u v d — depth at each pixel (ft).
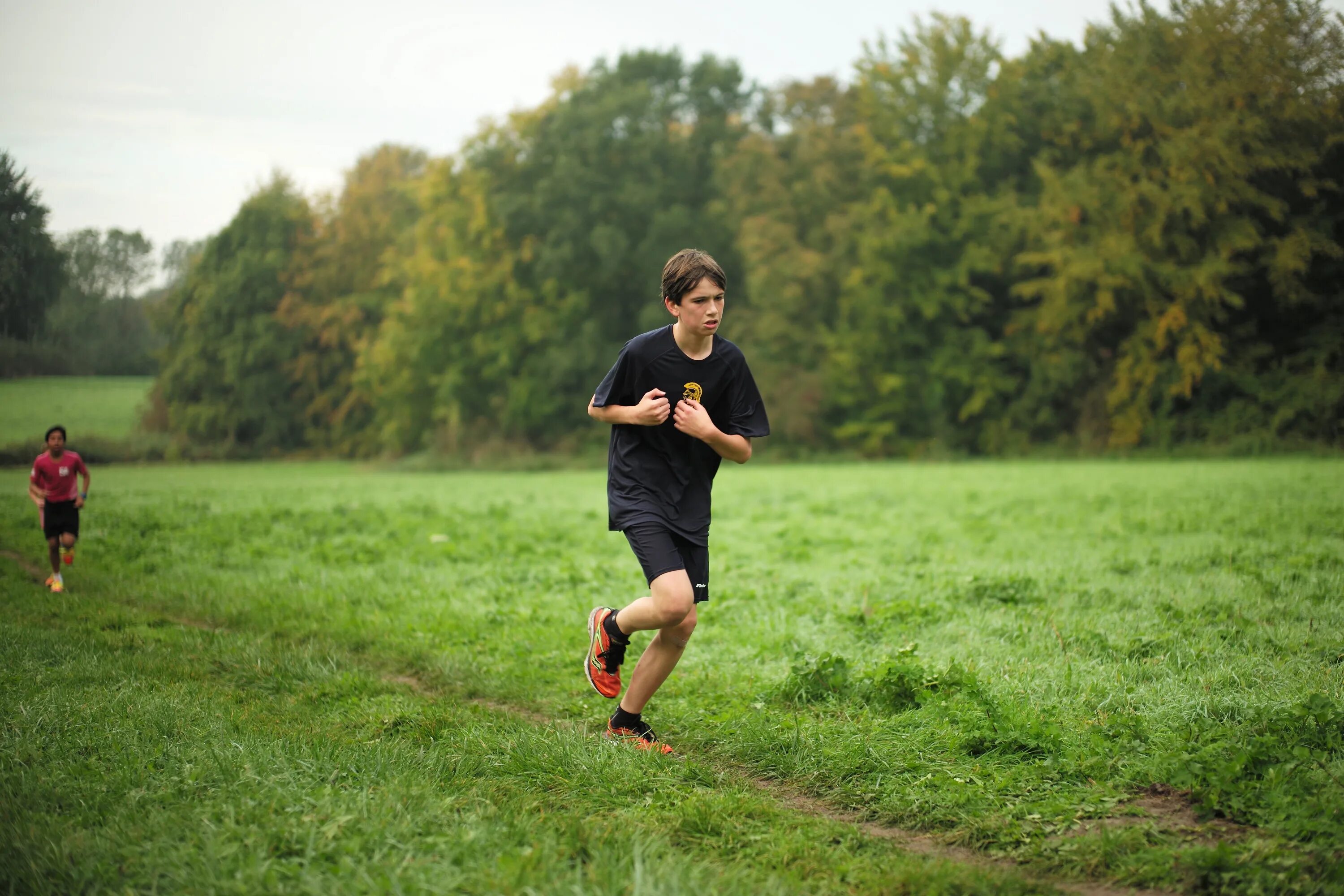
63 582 28.89
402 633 21.15
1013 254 127.24
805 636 19.71
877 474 90.07
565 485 88.12
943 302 131.44
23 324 78.38
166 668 17.57
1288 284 98.12
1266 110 93.61
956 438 131.23
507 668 18.20
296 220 189.98
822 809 11.38
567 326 152.66
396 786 10.66
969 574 26.12
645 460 13.46
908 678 14.64
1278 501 41.63
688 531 13.37
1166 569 25.31
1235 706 13.03
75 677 16.46
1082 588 22.85
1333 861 8.77
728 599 24.49
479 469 148.05
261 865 8.70
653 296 151.02
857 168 138.82
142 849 9.16
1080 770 11.45
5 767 11.51
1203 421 110.32
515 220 151.23
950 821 10.59
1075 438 120.57
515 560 32.99
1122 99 105.09
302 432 187.11
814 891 8.97
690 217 151.53
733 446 13.00
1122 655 16.60
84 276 132.87
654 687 13.42
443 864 8.73
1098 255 107.86
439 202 160.15
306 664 18.07
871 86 133.08
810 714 14.46
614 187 150.71
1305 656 15.51
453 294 156.35
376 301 181.68
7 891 8.42
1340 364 104.99
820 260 134.21
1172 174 101.19
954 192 129.80
